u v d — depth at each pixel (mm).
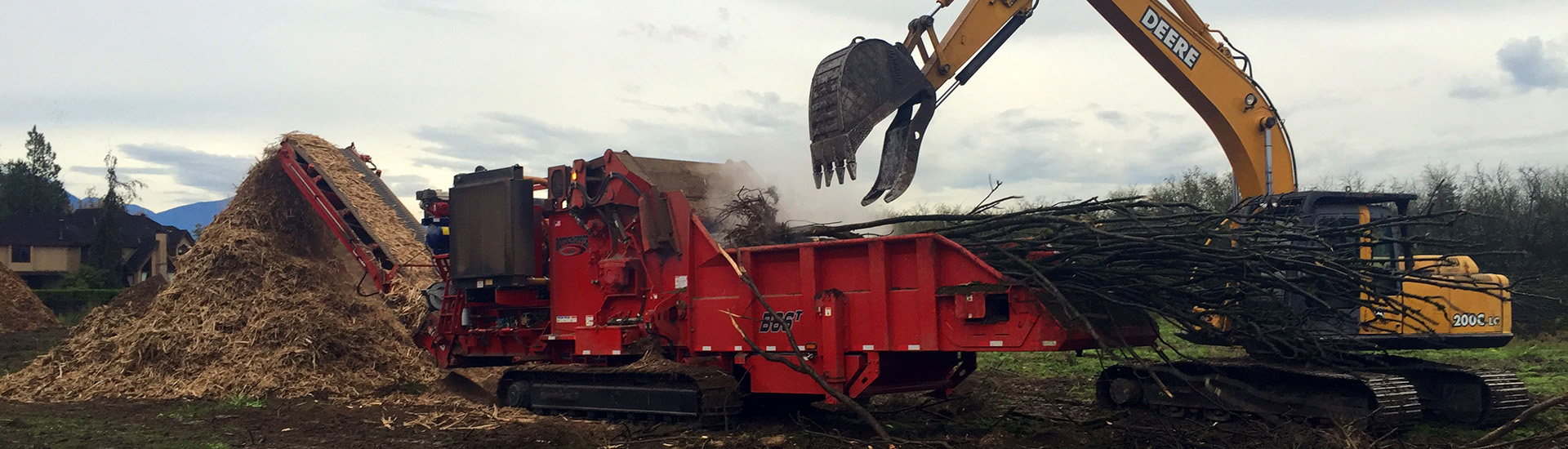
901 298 8367
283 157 14875
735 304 9273
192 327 12852
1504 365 14156
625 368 9484
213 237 14203
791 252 8977
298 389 11898
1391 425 8438
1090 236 8180
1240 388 9125
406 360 13273
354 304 13875
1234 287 8570
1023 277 7781
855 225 9266
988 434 8594
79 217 67688
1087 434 8633
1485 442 7148
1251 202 10078
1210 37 12125
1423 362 9727
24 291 28250
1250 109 12203
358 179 15195
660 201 9773
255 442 8820
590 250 10281
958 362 9484
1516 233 19828
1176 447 7879
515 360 11305
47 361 13055
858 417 9828
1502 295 9625
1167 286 8242
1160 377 9719
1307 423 8688
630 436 8984
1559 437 7246
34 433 9281
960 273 8078
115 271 58438
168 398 11641
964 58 10969
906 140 10445
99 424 9852
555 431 9211
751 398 9672
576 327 10344
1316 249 8445
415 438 9000
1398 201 10164
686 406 9055
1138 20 11703
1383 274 8719
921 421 9664
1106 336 8180
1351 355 9273
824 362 8648
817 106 9938
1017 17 11180
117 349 12805
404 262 13906
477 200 10961
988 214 8797
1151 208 9609
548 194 10734
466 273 11008
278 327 12812
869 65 10000
